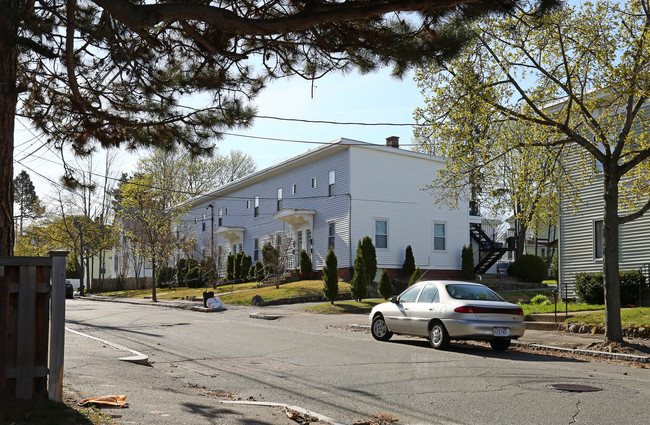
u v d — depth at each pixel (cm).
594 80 1578
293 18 763
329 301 3108
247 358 1291
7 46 787
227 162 7119
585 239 2483
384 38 883
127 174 6456
